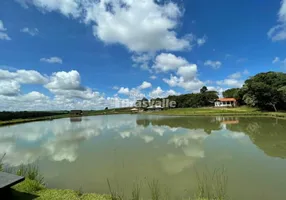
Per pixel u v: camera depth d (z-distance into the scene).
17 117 46.75
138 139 17.64
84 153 12.86
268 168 9.24
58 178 8.36
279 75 56.88
